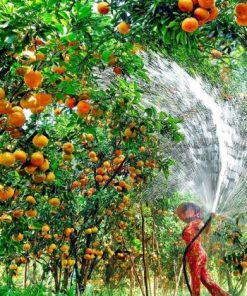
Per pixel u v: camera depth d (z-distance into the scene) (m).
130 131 4.74
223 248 6.41
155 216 8.34
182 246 8.68
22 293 5.59
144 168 6.32
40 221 6.40
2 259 7.04
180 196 6.71
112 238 8.21
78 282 6.88
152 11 2.97
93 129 4.42
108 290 8.59
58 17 3.19
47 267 7.41
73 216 6.71
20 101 3.25
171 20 2.93
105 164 6.12
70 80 3.55
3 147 3.60
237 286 7.17
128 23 3.36
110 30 3.49
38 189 4.51
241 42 3.82
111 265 9.08
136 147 5.30
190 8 2.83
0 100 3.09
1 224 4.93
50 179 3.63
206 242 6.25
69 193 5.98
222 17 3.64
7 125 3.31
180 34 2.93
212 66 4.82
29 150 3.47
